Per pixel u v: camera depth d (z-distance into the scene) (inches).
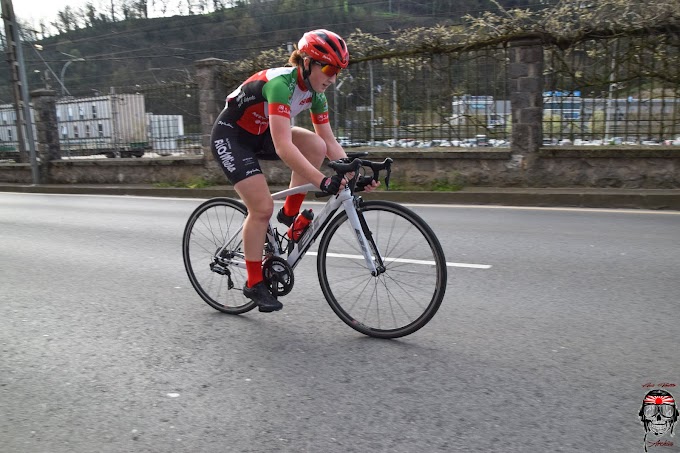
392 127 414.3
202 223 162.9
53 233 299.9
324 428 97.6
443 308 157.9
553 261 204.7
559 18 353.4
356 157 130.5
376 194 377.7
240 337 141.6
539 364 119.9
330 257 142.6
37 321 157.8
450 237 251.6
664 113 341.4
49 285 195.2
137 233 289.0
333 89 429.4
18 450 94.4
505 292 170.6
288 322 151.3
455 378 114.8
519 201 341.4
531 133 362.3
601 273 187.6
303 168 125.2
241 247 154.6
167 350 134.6
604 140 357.7
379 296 136.9
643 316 146.8
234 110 138.0
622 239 236.2
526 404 103.1
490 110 382.9
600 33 343.3
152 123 524.1
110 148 561.3
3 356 133.6
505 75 374.9
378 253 134.6
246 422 100.6
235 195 431.5
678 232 246.7
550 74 360.8
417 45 392.5
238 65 465.1
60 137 590.9
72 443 96.0
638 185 342.0
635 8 342.0
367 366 122.2
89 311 165.3
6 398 112.8
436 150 390.3
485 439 92.3
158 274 205.5
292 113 136.2
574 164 355.3
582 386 109.4
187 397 110.8
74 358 131.5
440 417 99.7
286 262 141.1
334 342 136.6
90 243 267.6
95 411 106.6
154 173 509.7
